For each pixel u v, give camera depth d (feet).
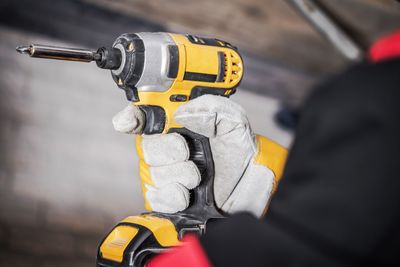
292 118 14.34
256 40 14.67
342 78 2.16
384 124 2.01
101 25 12.96
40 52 3.82
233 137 4.15
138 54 3.92
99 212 10.52
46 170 11.10
